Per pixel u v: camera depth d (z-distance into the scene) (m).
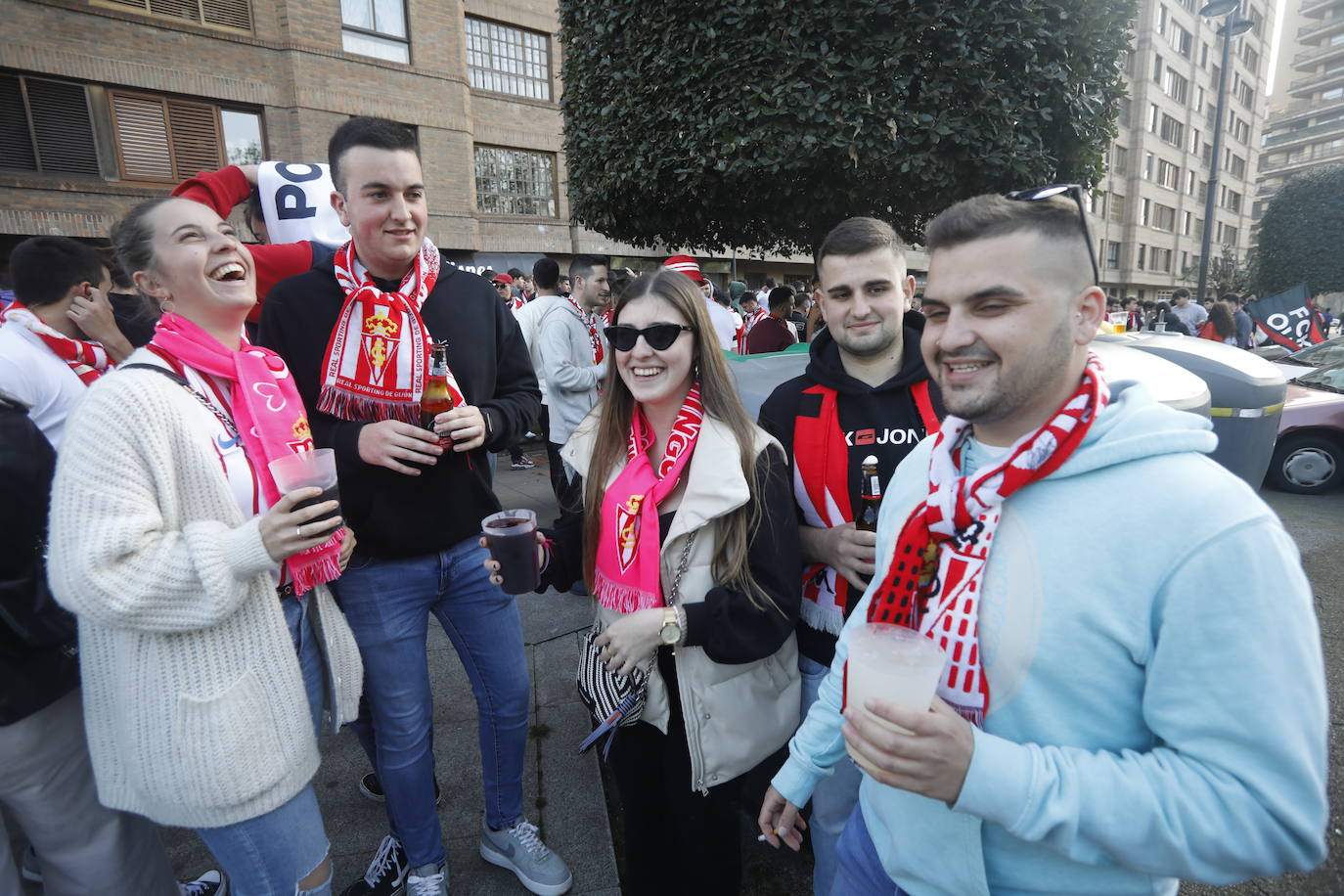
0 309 3.61
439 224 13.52
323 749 2.66
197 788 1.29
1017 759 0.85
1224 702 0.77
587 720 2.79
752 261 21.28
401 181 1.74
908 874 1.07
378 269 1.87
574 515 1.85
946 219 0.92
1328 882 2.12
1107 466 0.88
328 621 1.65
